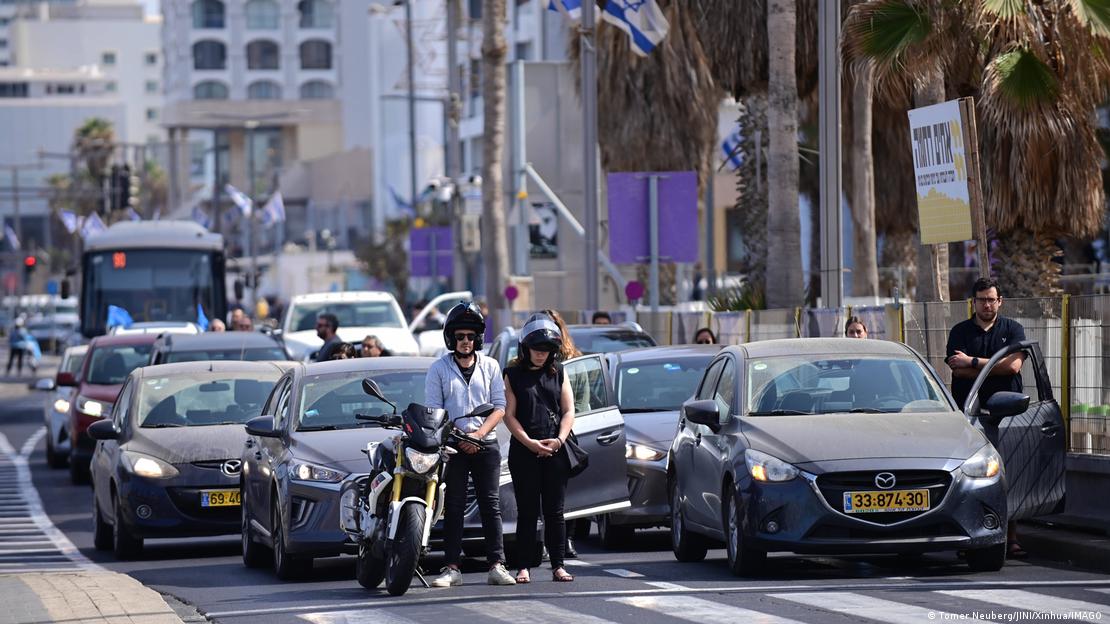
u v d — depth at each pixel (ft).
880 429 118.21
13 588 121.19
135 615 105.40
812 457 115.03
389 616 103.81
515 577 121.90
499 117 351.25
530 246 421.18
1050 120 189.06
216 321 273.33
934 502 114.21
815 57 264.72
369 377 139.23
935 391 126.31
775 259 220.64
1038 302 147.54
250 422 134.10
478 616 102.58
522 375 119.14
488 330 352.69
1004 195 195.31
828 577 119.24
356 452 126.82
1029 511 127.44
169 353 206.69
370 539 117.29
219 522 152.25
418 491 115.55
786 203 220.23
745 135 286.87
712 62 271.49
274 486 130.82
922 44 180.75
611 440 133.49
